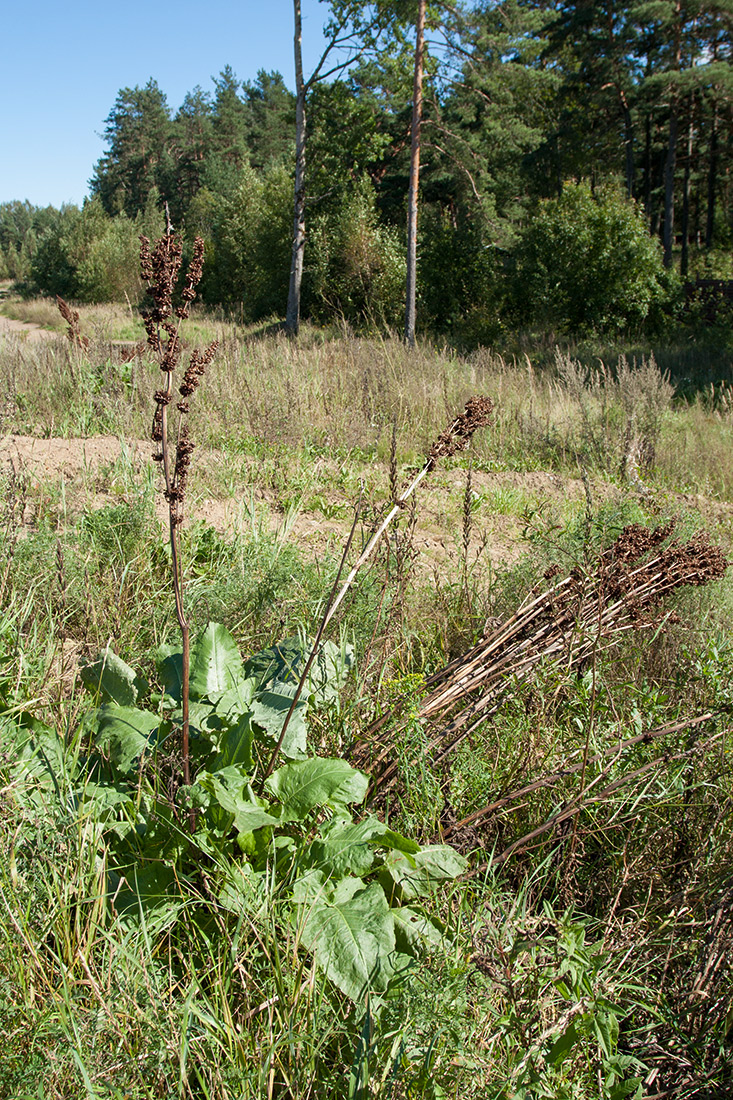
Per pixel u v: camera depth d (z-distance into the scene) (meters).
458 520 6.82
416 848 2.48
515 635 3.36
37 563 4.18
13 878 2.15
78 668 3.46
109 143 81.44
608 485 8.55
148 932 2.25
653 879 2.79
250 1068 1.97
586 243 23.09
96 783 2.66
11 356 9.88
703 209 53.12
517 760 3.08
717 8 32.44
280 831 2.64
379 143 28.39
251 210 38.66
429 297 27.80
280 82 88.94
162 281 2.26
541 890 2.74
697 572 3.33
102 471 5.98
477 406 2.99
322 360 11.67
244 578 4.39
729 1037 2.41
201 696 2.99
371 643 3.45
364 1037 1.97
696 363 18.47
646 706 3.26
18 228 117.81
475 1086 1.92
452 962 2.17
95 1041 1.87
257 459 7.39
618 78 36.50
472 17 23.73
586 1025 2.05
